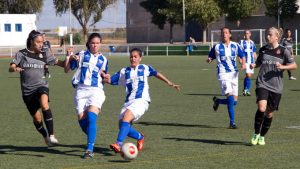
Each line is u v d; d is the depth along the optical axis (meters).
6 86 26.56
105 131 12.70
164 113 15.82
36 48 10.56
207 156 9.73
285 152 10.02
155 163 9.19
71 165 9.10
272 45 10.58
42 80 10.74
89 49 10.02
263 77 10.62
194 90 23.09
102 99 9.91
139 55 9.93
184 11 77.81
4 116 15.59
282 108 16.48
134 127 13.26
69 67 10.12
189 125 13.54
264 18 79.62
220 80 13.67
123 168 8.84
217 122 13.97
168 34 93.75
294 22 76.75
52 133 10.80
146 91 9.94
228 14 78.06
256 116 10.60
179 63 45.97
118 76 9.96
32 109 10.77
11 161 9.50
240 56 13.92
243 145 10.78
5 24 73.25
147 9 83.81
